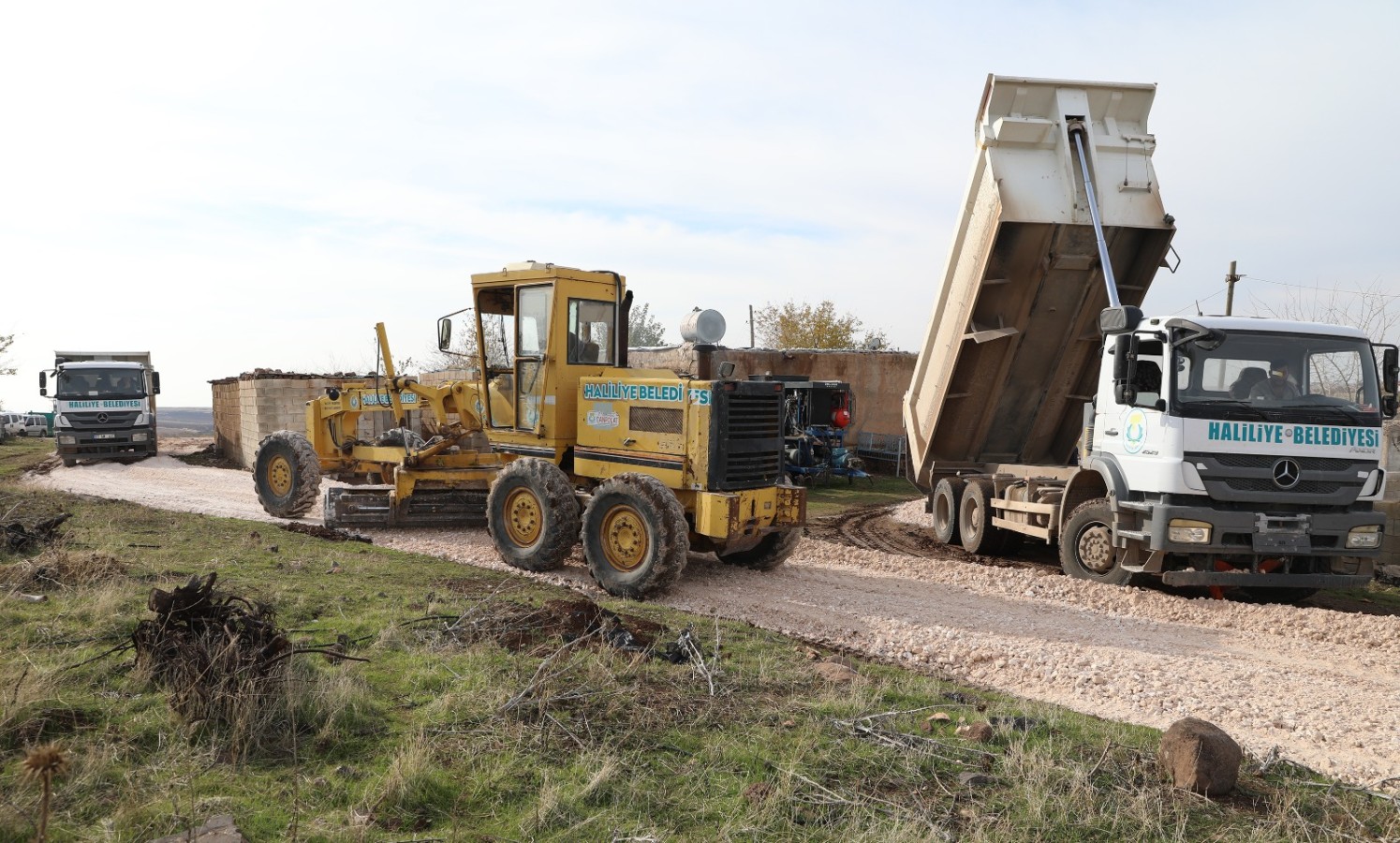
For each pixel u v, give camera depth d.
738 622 7.39
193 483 18.11
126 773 3.74
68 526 10.11
